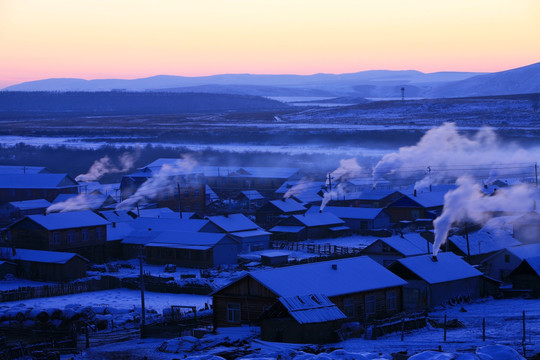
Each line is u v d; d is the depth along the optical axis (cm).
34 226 8025
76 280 7125
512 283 6041
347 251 8262
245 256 8250
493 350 3047
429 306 5244
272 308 4188
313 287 4544
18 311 4903
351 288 4631
